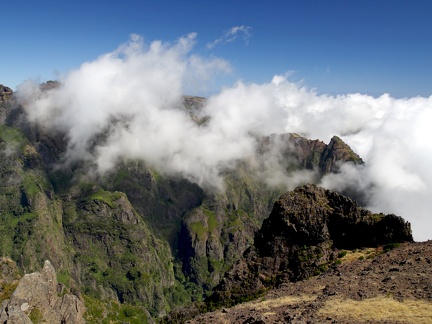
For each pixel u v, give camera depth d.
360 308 54.00
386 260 74.94
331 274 77.69
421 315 47.72
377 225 90.50
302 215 98.56
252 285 91.31
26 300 83.50
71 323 91.81
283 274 89.94
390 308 51.69
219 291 93.25
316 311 56.78
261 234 103.00
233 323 63.16
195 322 70.19
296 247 95.31
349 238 92.62
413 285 57.78
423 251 73.69
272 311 63.69
